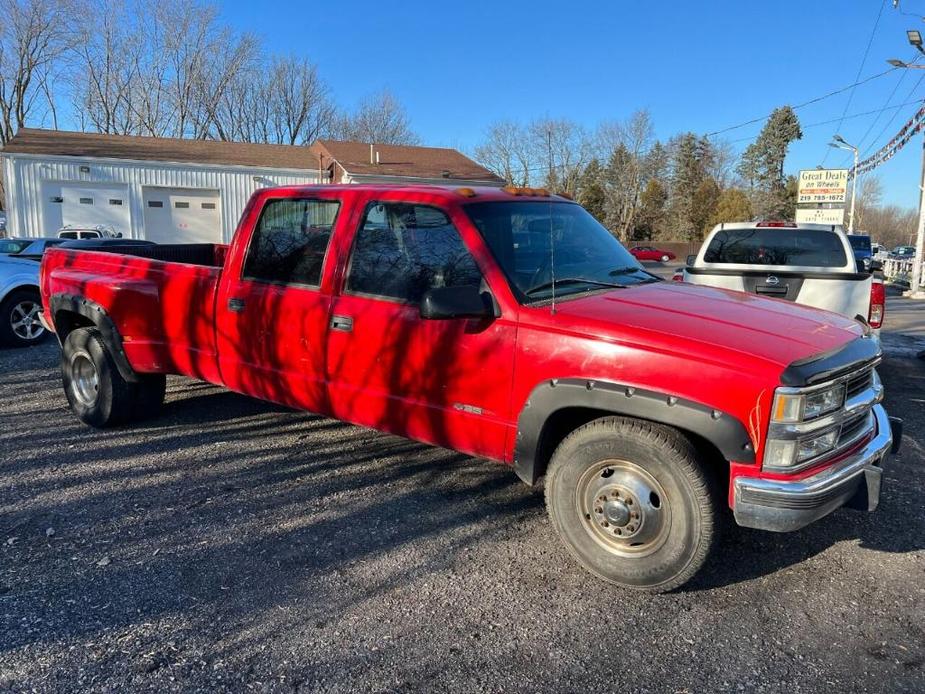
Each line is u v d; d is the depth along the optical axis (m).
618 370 3.16
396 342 3.92
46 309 5.98
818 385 2.98
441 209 3.87
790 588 3.38
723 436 2.96
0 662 2.74
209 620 3.04
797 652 2.87
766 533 3.96
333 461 4.99
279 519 4.05
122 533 3.85
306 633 2.96
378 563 3.57
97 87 44.91
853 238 29.14
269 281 4.55
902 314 16.55
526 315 3.47
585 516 3.39
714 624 3.07
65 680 2.64
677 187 73.81
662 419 3.06
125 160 25.03
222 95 49.50
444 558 3.63
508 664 2.78
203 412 6.12
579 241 4.28
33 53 43.38
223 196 26.89
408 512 4.17
